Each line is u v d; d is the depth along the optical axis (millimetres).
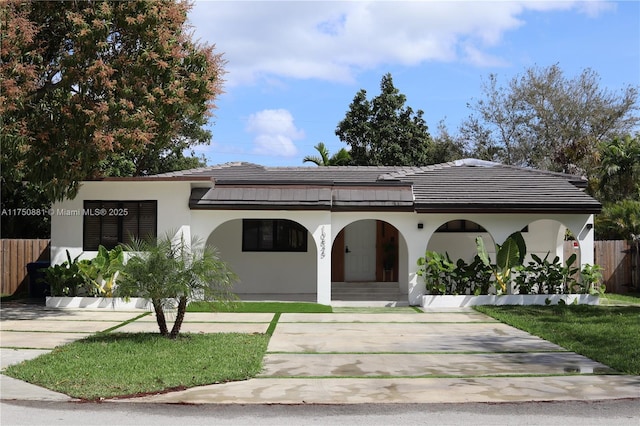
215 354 10109
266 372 9281
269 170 22344
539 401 7660
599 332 12477
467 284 18047
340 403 7574
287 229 20500
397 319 15203
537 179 19750
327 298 17688
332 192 18156
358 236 21094
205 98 15820
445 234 20922
